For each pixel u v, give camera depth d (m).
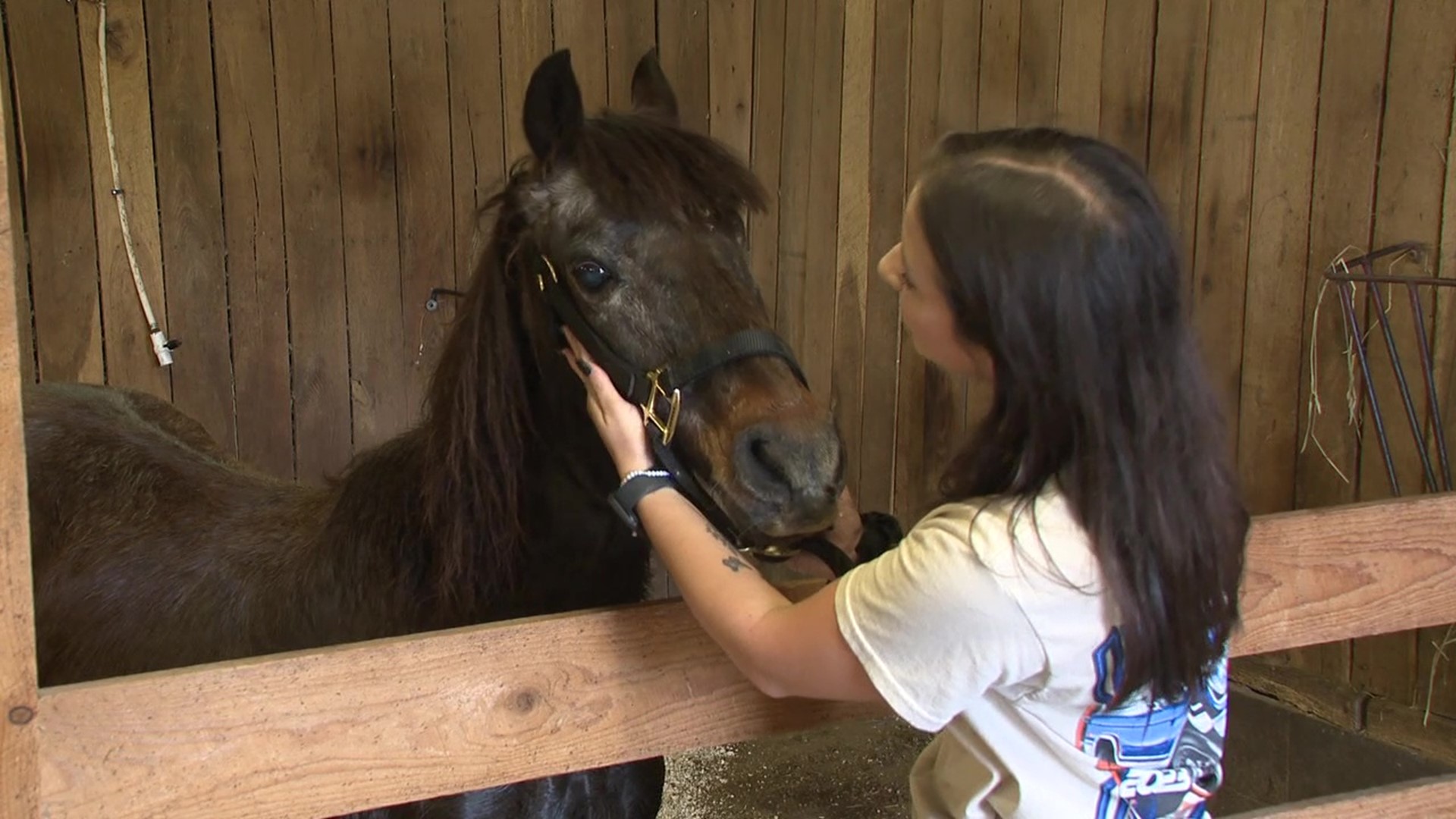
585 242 1.53
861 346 4.04
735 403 1.43
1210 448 1.02
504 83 4.11
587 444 1.66
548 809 1.73
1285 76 2.80
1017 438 1.03
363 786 1.18
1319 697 2.92
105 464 2.34
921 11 3.66
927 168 1.05
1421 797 1.58
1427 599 1.57
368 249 4.04
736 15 4.30
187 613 1.96
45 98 3.58
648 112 1.73
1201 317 3.10
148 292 3.79
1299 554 1.47
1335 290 2.73
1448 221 2.49
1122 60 3.18
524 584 1.70
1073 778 1.11
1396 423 2.63
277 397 4.01
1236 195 2.96
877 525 1.49
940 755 1.28
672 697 1.30
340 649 1.16
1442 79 2.47
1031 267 0.94
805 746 3.39
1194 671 1.04
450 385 1.69
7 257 0.96
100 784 1.07
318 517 1.99
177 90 3.72
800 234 4.29
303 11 3.83
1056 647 1.01
